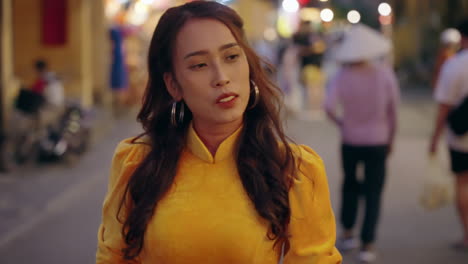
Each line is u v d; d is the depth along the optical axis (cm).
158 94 210
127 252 199
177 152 201
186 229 191
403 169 950
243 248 191
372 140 556
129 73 1606
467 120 547
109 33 1507
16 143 904
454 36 1120
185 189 196
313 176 200
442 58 1121
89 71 1371
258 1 2909
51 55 1334
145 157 203
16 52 1338
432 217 688
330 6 2558
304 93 1806
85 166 969
